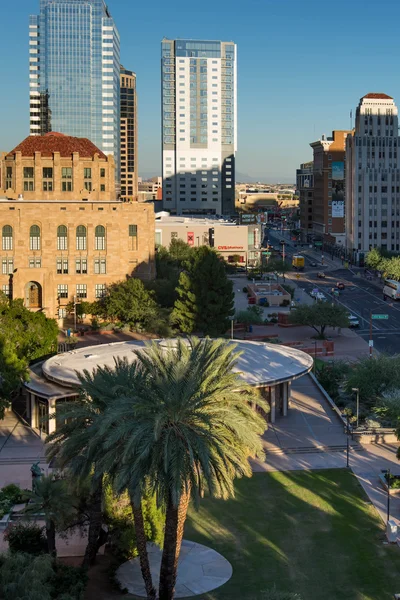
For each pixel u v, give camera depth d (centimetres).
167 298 15975
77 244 16100
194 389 4897
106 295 16162
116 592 5409
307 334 15875
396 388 9931
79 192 19388
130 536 5734
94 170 19412
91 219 16038
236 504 7125
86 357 9988
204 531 6544
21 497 6844
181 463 4625
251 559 6041
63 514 5444
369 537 6450
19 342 10519
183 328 14575
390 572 5844
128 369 5519
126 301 15450
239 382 5422
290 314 15675
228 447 4950
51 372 9356
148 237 16588
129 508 5831
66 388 9219
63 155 19425
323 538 6431
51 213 15912
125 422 4681
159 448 4672
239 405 5319
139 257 16638
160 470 4669
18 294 15562
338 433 9162
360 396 10450
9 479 7731
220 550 6191
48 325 11438
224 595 5447
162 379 4981
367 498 7288
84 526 6194
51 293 15700
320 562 6000
